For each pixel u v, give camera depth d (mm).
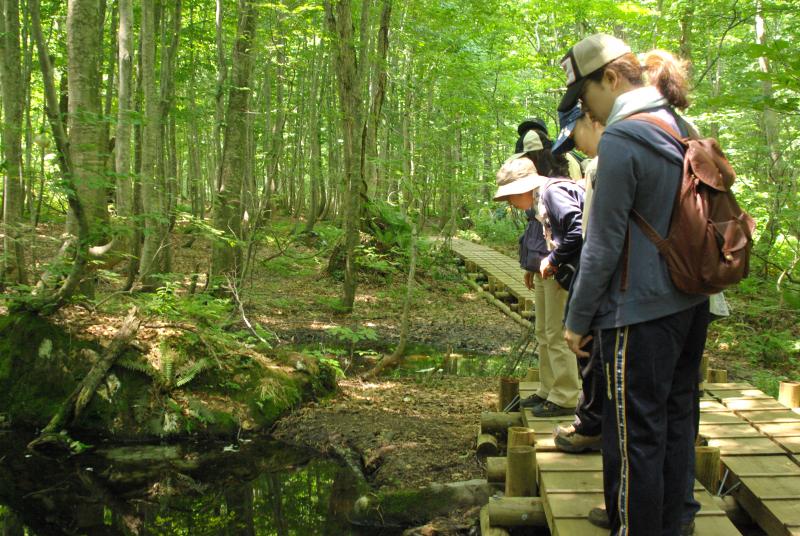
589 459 3352
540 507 3270
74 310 6234
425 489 4020
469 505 3900
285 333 9336
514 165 3908
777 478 3277
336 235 13281
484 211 20797
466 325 10672
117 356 5730
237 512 4234
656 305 2066
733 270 2004
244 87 10039
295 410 5957
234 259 9828
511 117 15109
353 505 4164
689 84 2314
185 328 6211
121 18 7859
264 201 8328
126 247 7492
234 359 6059
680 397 2262
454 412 5816
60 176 5234
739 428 4012
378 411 5898
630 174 2039
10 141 6473
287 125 18141
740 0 10211
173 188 16703
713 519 2693
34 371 5824
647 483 2119
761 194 9000
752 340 7852
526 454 3379
